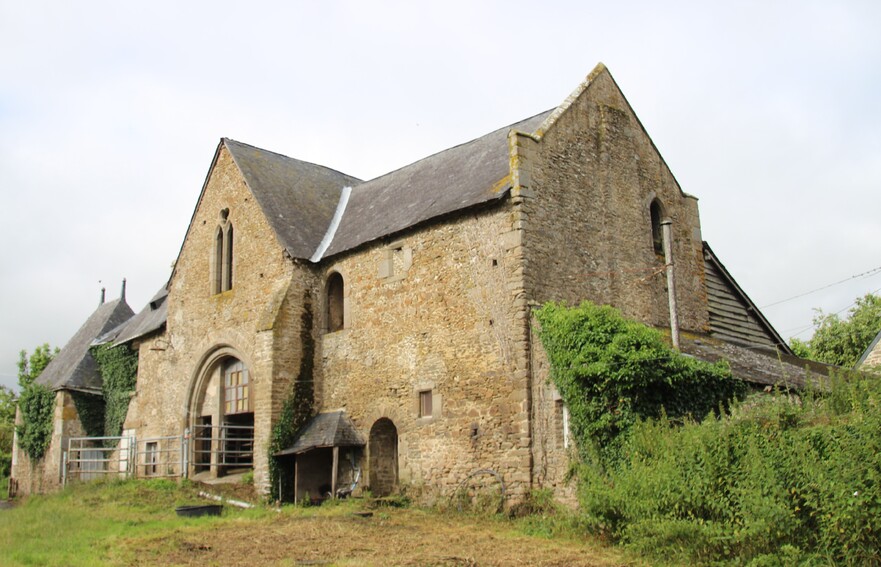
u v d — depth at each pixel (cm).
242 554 1278
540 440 1573
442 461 1739
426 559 1204
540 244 1711
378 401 1919
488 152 2023
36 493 2697
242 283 2261
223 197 2408
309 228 2259
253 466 2061
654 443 1277
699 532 1093
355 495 1911
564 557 1192
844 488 974
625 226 1962
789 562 991
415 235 1903
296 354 2059
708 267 2258
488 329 1697
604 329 1507
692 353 1794
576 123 1909
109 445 2781
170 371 2511
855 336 3347
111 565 1197
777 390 1283
